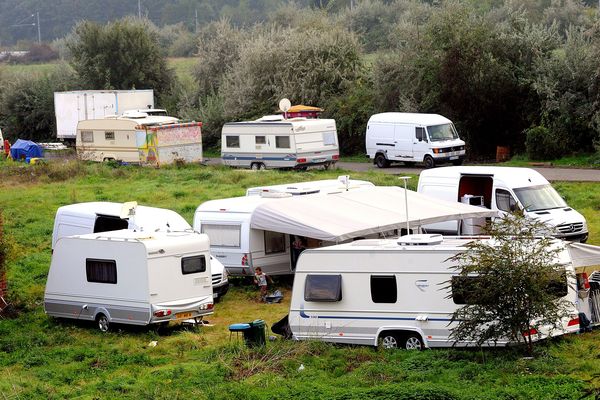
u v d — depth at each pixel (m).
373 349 22.16
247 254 29.83
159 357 22.98
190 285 25.80
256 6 193.50
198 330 25.52
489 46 60.16
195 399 18.75
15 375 21.66
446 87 60.16
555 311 19.67
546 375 18.89
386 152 56.16
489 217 30.08
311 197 30.42
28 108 88.69
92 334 25.83
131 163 60.28
